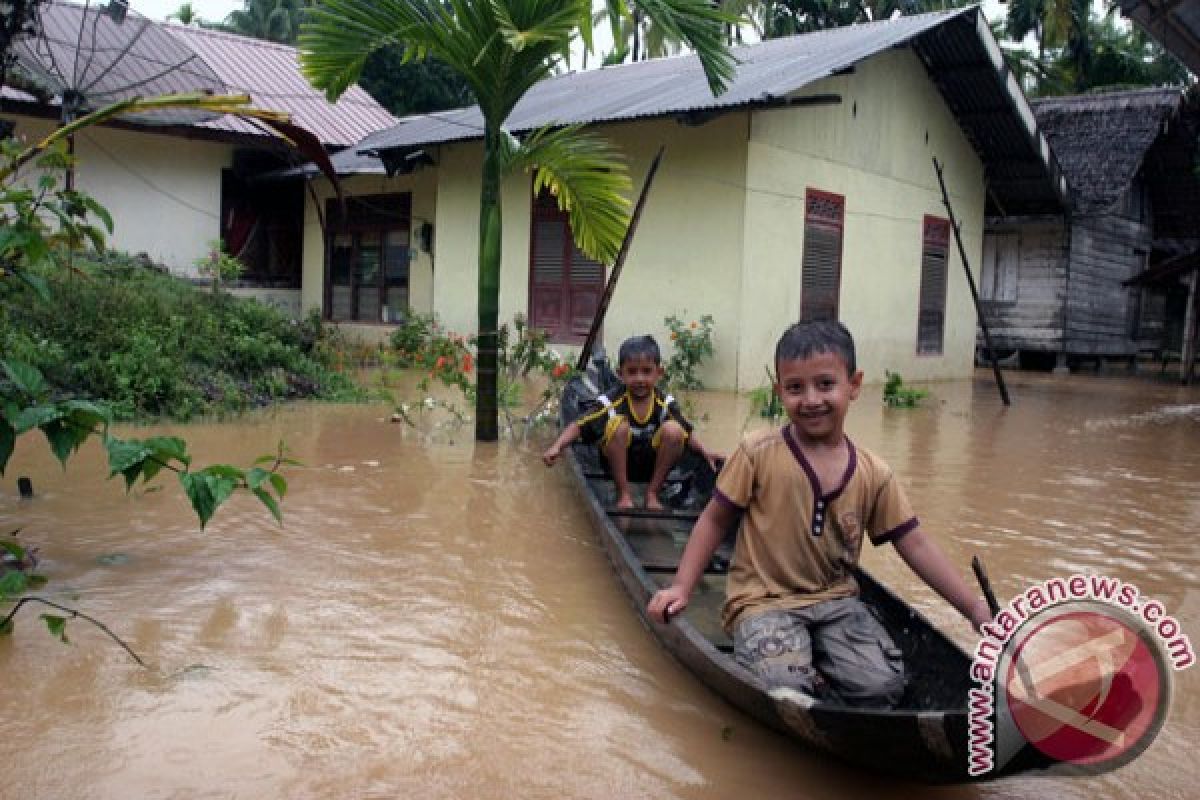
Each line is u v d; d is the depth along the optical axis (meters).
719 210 12.98
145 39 15.10
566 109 14.17
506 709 3.24
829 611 3.20
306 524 5.32
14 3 5.43
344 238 19.12
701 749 3.02
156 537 4.94
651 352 5.27
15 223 4.02
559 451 5.39
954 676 2.97
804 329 3.21
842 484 3.20
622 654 3.72
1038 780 2.90
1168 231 23.25
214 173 18.78
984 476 7.56
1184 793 2.84
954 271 17.53
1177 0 10.80
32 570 4.34
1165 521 6.16
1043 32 28.86
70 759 2.79
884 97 15.16
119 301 9.39
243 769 2.78
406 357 15.21
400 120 21.17
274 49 22.25
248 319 10.86
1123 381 18.64
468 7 6.89
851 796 2.78
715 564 4.52
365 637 3.77
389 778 2.78
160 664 3.44
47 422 3.70
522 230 15.11
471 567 4.68
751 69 13.56
